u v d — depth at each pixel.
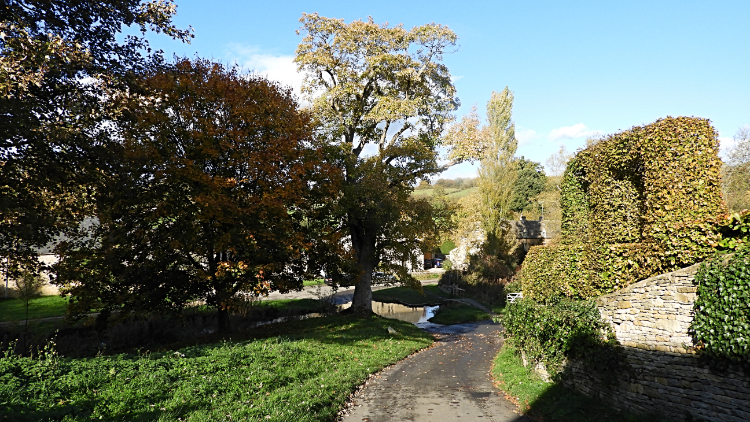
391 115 25.11
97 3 14.13
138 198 16.58
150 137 18.00
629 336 9.39
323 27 26.56
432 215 28.61
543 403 10.27
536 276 15.55
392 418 9.41
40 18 13.45
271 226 20.00
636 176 11.27
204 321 26.14
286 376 11.55
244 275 19.89
